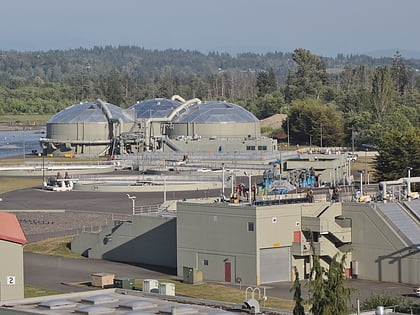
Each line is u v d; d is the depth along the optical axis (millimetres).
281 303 100938
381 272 117062
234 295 107312
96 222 166625
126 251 135875
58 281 118812
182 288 112938
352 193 129000
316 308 66062
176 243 129625
